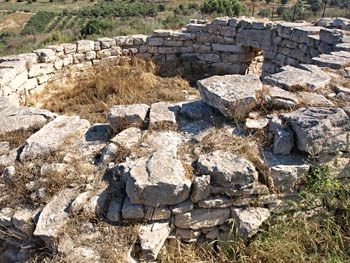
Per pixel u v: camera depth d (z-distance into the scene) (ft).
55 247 9.71
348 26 27.43
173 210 10.16
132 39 34.06
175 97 25.17
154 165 10.63
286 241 10.24
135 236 9.78
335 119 11.19
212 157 11.11
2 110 15.83
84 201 10.46
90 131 14.30
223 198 10.46
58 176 11.52
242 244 10.22
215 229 10.82
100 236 9.82
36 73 27.63
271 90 14.39
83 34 45.14
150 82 27.68
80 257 9.25
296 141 11.48
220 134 12.62
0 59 26.23
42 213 10.41
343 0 63.93
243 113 13.26
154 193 9.88
